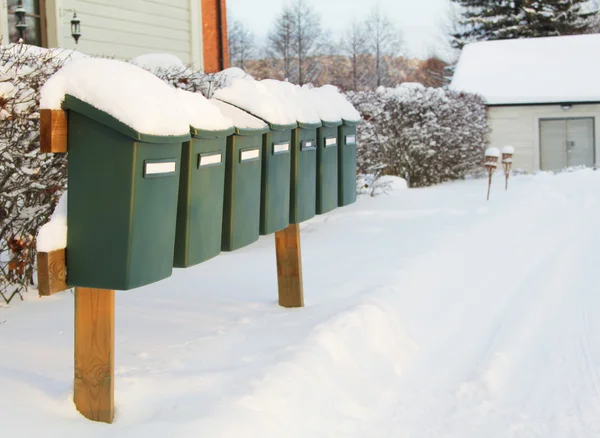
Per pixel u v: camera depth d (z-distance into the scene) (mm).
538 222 12688
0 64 5562
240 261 8086
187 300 6270
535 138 26484
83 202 3736
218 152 4594
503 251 10188
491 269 9109
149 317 5703
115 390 4117
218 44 14047
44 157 5711
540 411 5109
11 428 3574
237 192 5020
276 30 66438
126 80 3762
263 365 4656
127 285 3715
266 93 5566
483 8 48781
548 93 26500
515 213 12820
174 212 4043
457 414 4945
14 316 5617
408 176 18891
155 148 3783
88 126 3688
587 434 4730
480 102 25219
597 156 26344
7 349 4742
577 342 6625
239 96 5398
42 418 3732
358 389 4988
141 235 3768
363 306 6102
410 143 18781
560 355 6285
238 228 5070
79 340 3838
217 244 4711
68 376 4273
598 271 9352
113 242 3711
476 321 7074
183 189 4312
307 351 4965
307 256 8477
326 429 4305
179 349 4910
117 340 5082
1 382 4082
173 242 4066
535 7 46500
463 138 21344
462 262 9031
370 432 4473
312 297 6484
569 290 8445
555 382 5668
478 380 5504
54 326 5340
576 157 26625
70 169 3738
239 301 6262
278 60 66625
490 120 26734
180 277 7195
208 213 4547
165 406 3992
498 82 28047
